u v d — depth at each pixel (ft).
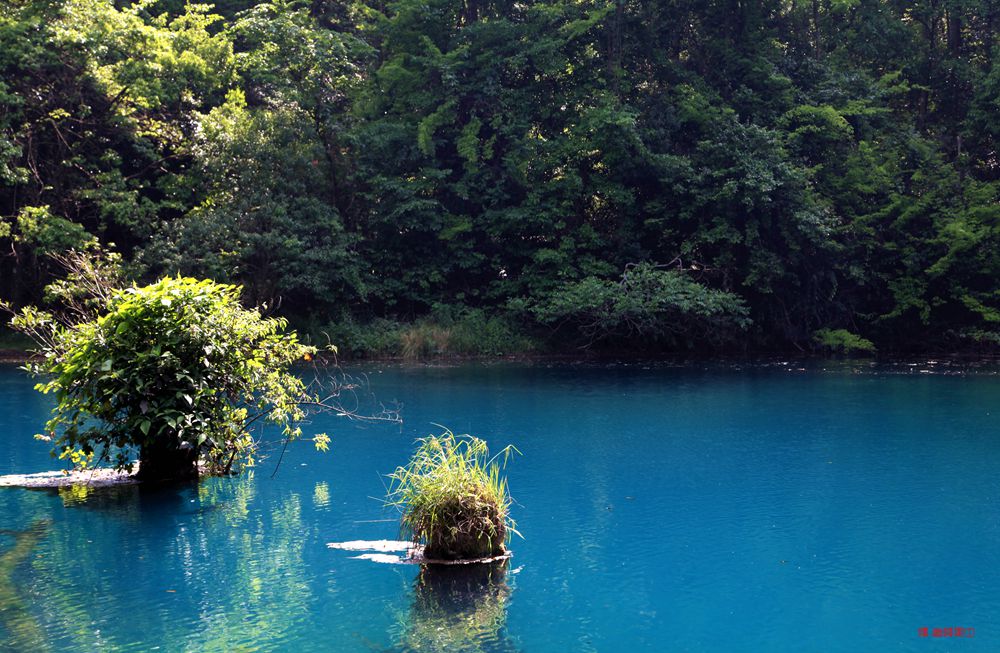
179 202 70.18
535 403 40.91
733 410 38.68
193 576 16.22
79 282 34.04
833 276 71.82
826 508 21.29
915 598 15.16
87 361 23.77
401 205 69.67
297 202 68.23
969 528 19.52
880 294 76.23
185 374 23.66
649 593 15.34
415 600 14.99
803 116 75.00
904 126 80.74
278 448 29.50
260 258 66.59
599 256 74.74
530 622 13.99
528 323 73.26
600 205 77.66
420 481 18.01
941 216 74.18
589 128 71.05
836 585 15.76
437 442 19.13
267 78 71.20
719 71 78.54
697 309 65.92
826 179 75.97
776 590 15.49
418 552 17.70
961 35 87.66
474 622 14.02
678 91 75.82
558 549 17.93
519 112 74.74
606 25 76.07
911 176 77.97
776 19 82.58
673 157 70.64
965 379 51.83
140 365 23.65
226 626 13.82
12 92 64.69
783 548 17.97
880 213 73.10
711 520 20.24
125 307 23.75
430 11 74.79
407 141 73.05
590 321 70.64
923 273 74.02
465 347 68.64
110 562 17.07
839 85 78.38
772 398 42.93
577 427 33.94
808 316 74.95
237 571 16.55
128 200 65.62
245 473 25.50
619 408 39.40
